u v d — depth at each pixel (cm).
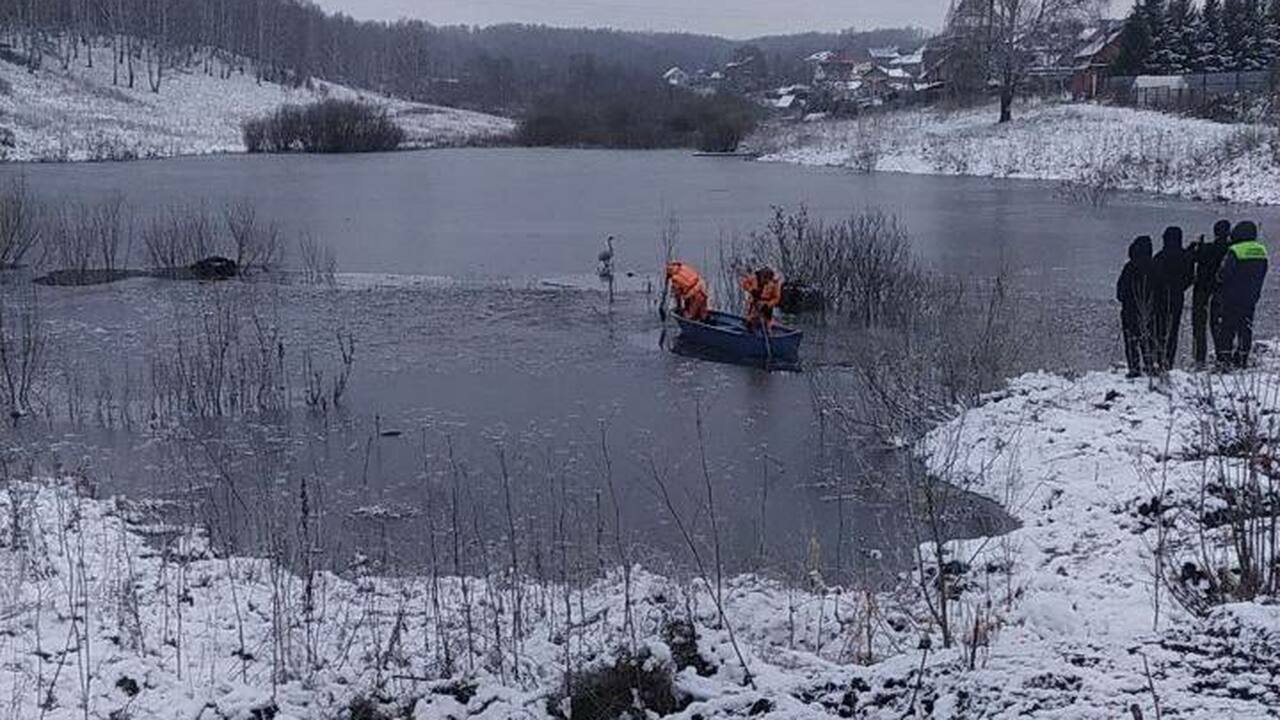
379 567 1138
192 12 11169
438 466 1558
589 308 2686
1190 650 564
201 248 3238
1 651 813
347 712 689
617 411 1833
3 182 5203
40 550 1054
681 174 6338
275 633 810
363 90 13275
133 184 5284
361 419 1784
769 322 2208
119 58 9869
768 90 14700
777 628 833
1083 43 8838
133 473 1523
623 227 4050
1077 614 796
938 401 1658
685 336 2338
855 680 586
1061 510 1195
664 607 781
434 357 2200
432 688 707
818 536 1260
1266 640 555
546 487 1466
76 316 2538
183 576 998
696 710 589
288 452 1619
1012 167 6000
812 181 5828
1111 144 5859
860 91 11356
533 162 7350
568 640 720
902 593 925
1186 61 7788
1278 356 1695
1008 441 1438
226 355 2186
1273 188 4688
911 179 5888
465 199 4959
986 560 1028
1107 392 1544
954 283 2675
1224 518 1020
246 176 5891
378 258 3416
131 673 775
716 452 1608
